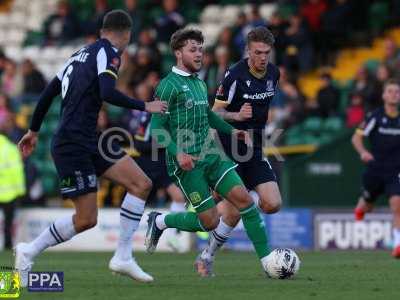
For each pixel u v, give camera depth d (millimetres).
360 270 28969
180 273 28062
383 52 58344
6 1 74500
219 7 65812
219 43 56188
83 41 64875
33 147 24656
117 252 23828
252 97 26141
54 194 55406
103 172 23375
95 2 67250
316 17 57562
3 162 44719
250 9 61781
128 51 59594
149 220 26219
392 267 30344
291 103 51031
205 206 24594
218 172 24844
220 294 21656
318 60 58250
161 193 49312
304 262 33250
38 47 67062
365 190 37969
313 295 21500
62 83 23203
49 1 71500
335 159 45062
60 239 23406
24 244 23484
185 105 24359
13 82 61406
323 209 43281
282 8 60781
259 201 26219
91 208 23078
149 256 38188
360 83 50500
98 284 24109
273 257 25172
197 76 24891
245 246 43156
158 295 21484
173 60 58375
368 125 37125
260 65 25656
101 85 22312
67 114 22844
